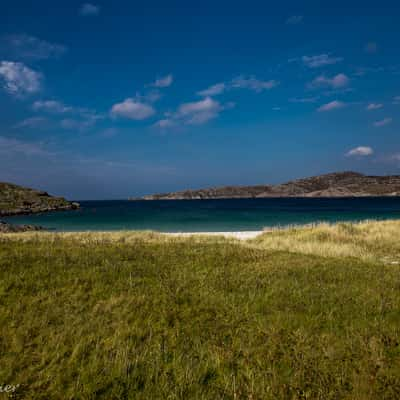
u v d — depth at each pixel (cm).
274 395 344
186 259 1041
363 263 1063
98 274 788
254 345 450
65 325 487
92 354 411
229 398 341
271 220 5166
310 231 2025
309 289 716
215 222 4869
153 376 374
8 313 521
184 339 461
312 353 422
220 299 633
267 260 1080
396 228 2048
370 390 346
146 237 1906
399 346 445
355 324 517
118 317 528
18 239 1444
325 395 342
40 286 673
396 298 650
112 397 336
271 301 627
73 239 1580
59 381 354
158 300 615
